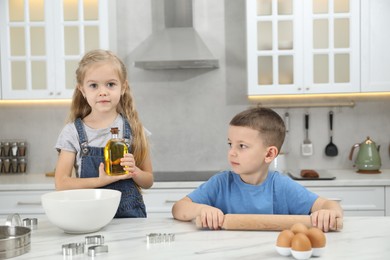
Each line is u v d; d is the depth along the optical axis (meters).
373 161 3.59
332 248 1.25
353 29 3.49
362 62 3.49
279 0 3.53
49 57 3.62
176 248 1.26
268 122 1.63
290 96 3.89
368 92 3.50
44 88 3.65
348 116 3.89
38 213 3.40
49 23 3.61
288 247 1.18
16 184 3.39
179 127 3.98
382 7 3.47
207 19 3.94
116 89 1.88
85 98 2.03
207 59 3.52
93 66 1.85
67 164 1.98
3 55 3.62
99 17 3.57
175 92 3.97
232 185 1.72
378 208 3.29
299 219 1.42
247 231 1.45
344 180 3.30
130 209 1.97
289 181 1.70
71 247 1.23
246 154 1.61
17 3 3.63
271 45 3.54
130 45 3.96
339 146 3.90
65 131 2.02
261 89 3.54
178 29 3.76
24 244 1.24
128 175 1.74
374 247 1.25
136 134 2.04
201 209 1.52
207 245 1.29
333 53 3.51
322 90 3.52
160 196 3.36
